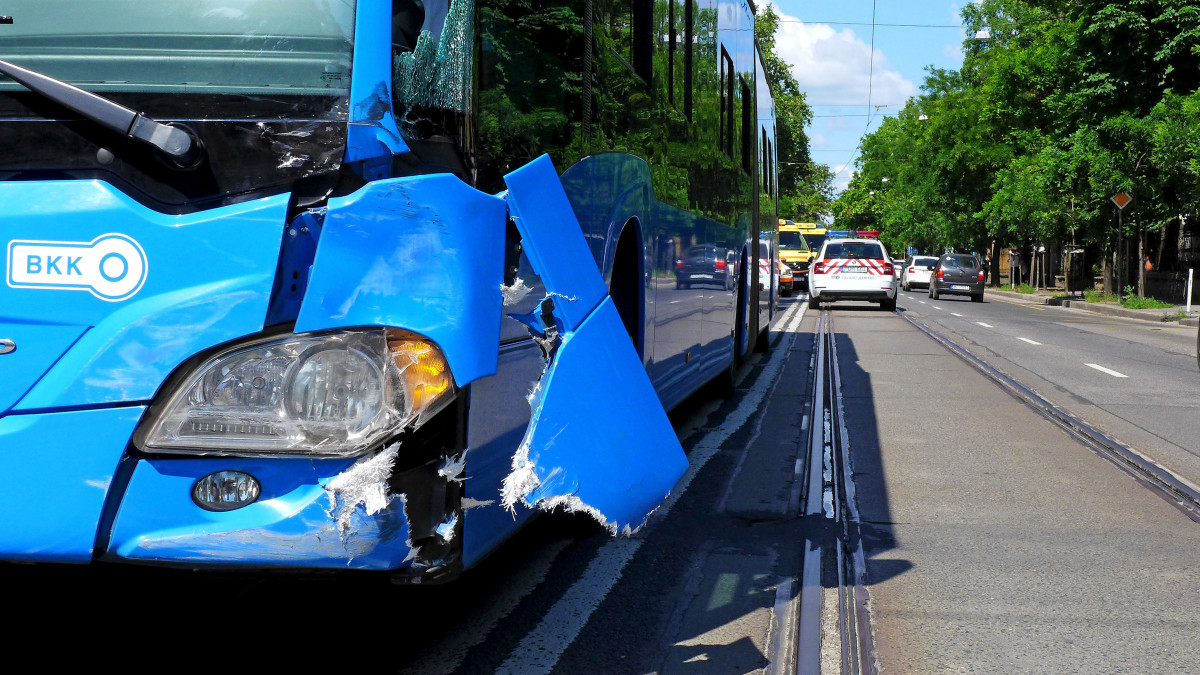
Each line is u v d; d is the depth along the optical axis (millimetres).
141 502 2637
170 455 2621
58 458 2637
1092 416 9719
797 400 10594
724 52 8594
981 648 3924
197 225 2605
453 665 3553
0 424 2650
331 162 2658
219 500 2629
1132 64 32438
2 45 2764
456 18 2855
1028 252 61812
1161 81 31984
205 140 2654
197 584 4219
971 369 13625
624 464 3201
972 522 5844
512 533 3305
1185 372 13773
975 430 8906
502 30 3109
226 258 2607
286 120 2670
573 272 3188
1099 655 3871
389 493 2650
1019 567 4984
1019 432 8820
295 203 2654
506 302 2908
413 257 2668
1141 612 4355
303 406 2617
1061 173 35062
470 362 2729
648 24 5262
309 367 2625
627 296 5172
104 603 4016
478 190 2826
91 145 2648
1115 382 12461
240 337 2611
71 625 3775
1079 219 36469
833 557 5066
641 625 4039
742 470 7133
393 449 2637
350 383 2627
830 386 11656
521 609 4172
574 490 3033
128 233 2615
